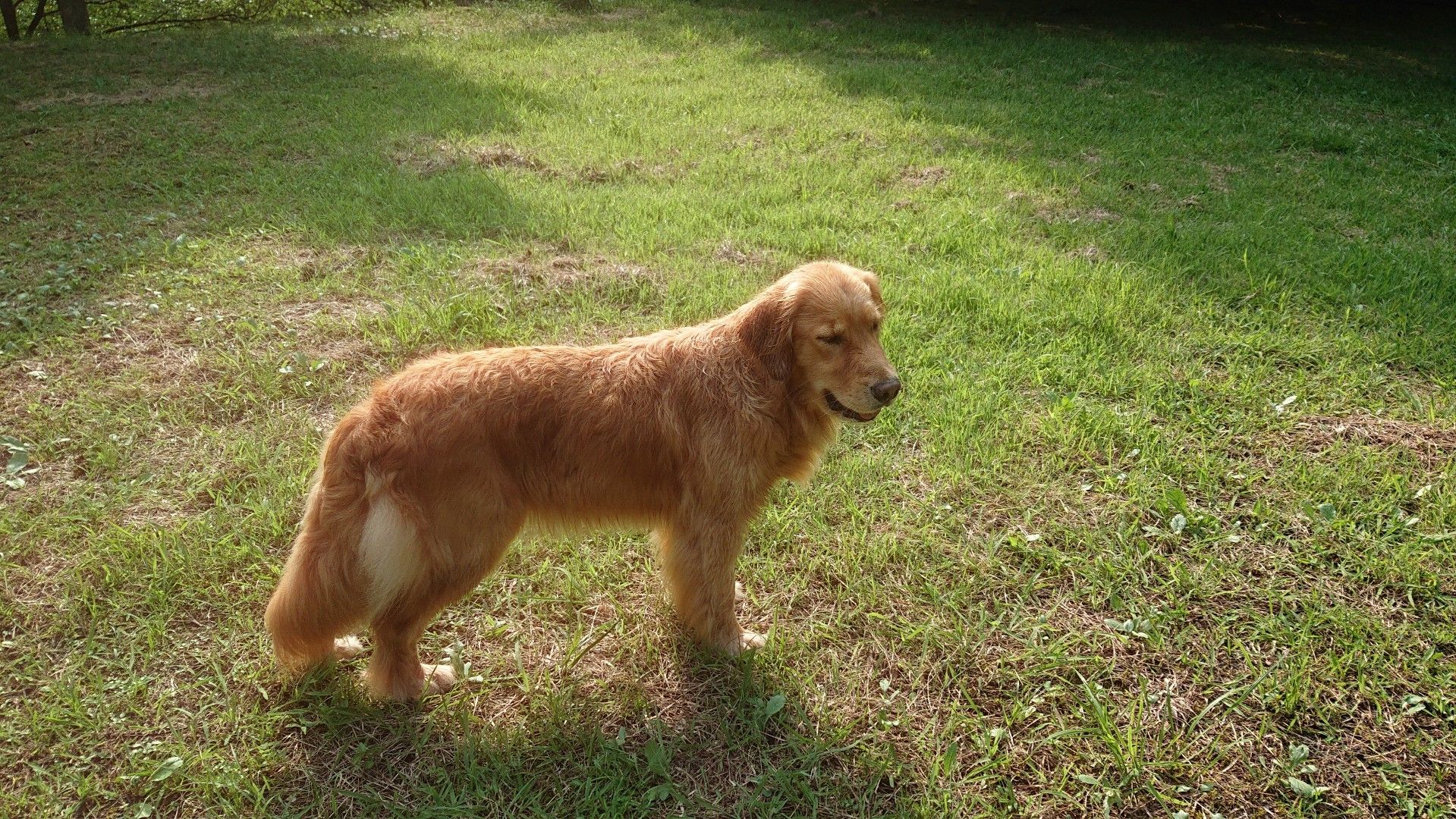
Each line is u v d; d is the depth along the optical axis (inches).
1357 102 232.1
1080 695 68.1
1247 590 75.7
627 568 80.4
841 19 332.8
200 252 128.3
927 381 101.9
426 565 62.6
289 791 61.5
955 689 69.1
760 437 68.1
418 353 106.2
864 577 78.0
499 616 75.4
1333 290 117.0
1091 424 94.3
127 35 303.9
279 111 206.1
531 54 270.4
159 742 63.6
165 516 82.1
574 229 139.9
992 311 114.5
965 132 196.2
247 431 92.8
